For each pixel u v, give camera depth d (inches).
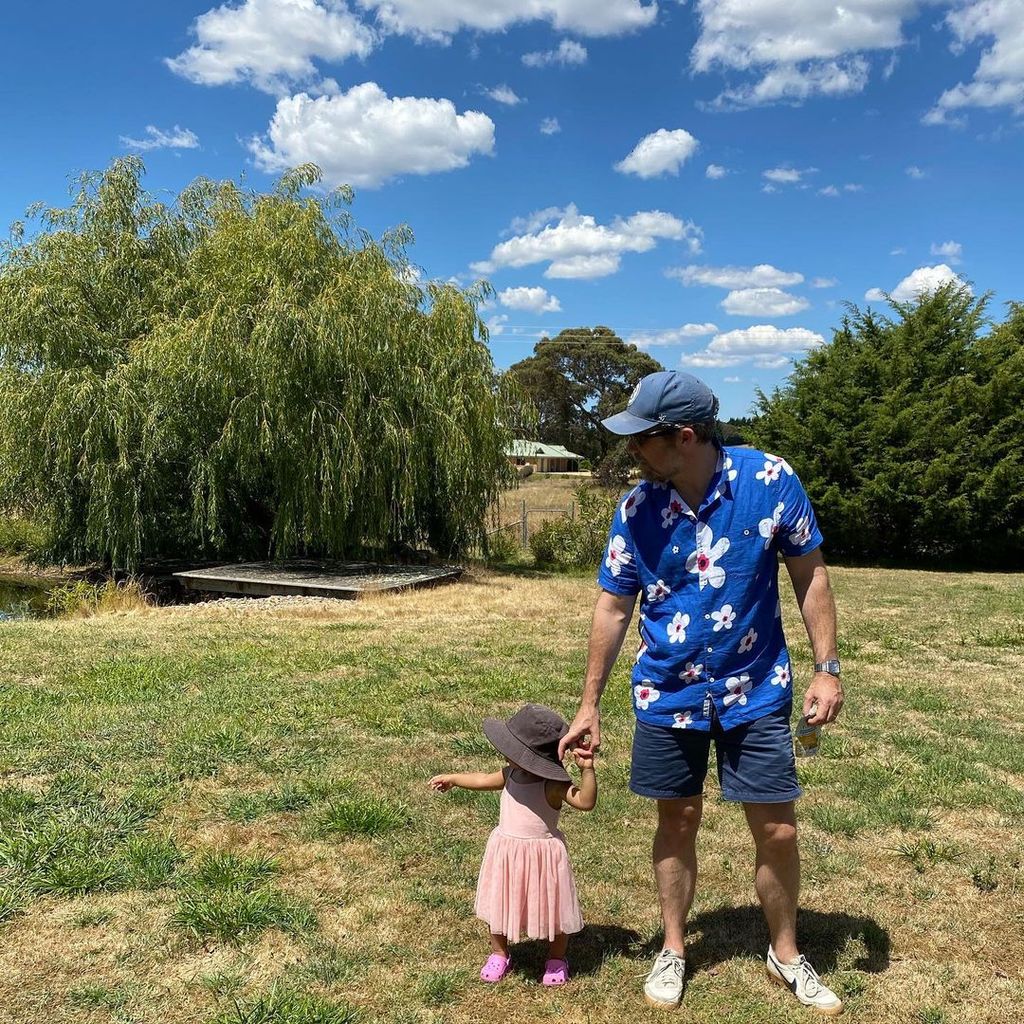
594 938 128.1
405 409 612.1
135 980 114.3
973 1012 110.4
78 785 180.1
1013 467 733.9
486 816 170.4
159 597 576.7
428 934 127.7
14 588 654.5
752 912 136.2
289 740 214.4
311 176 666.8
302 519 595.5
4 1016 106.3
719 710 108.4
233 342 552.1
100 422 557.3
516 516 997.2
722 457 109.3
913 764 205.9
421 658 318.0
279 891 138.6
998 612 465.7
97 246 633.6
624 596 115.7
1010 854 157.6
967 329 813.2
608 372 2822.3
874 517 807.1
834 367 852.0
